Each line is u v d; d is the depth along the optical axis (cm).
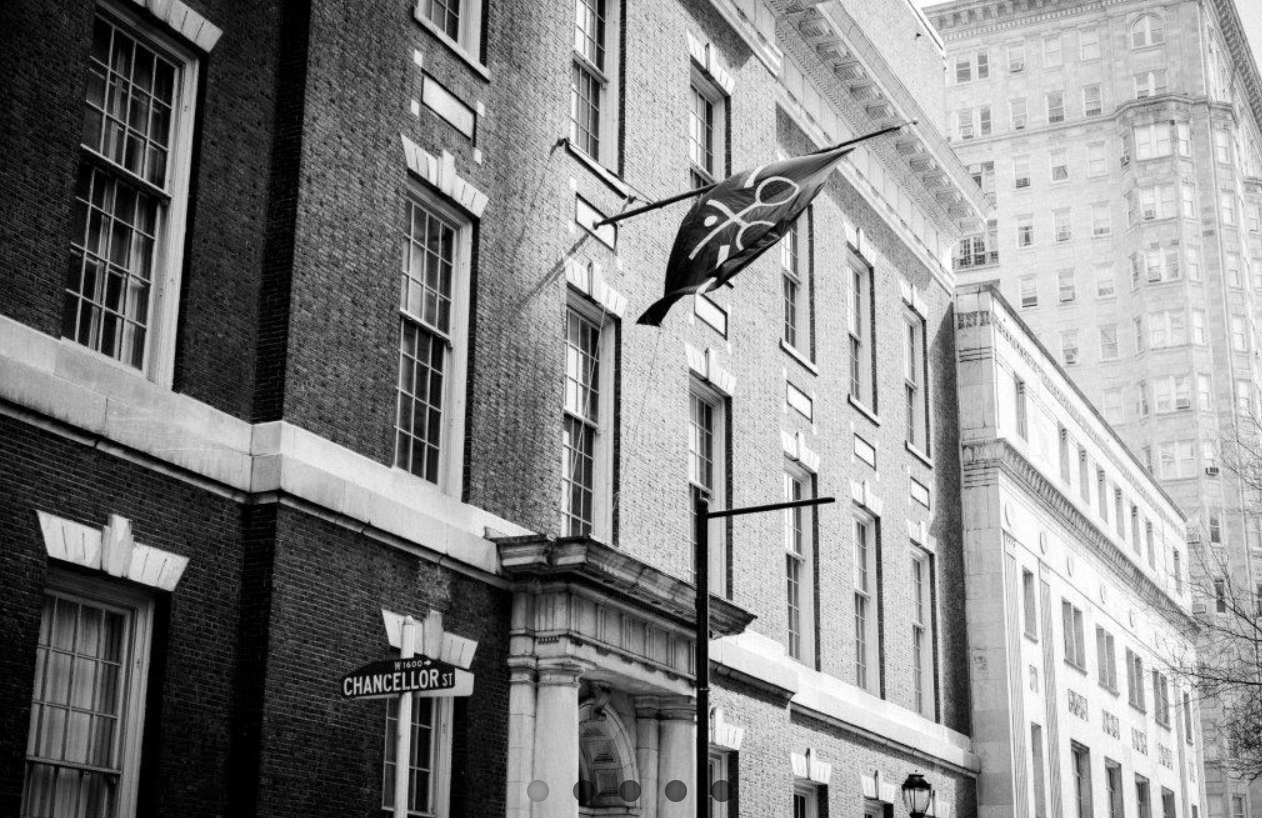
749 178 2105
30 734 1422
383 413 1820
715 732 2452
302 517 1662
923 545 3641
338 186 1784
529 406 2098
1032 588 4169
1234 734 4791
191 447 1569
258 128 1719
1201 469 8731
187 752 1532
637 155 2461
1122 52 9550
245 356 1664
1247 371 9112
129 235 1580
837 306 3309
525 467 2073
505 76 2134
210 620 1576
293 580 1638
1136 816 4850
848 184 3456
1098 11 9638
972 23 9856
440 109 1986
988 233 9531
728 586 2588
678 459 2473
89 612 1492
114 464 1493
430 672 1316
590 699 2131
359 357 1788
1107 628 4856
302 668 1634
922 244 3900
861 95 3456
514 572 1973
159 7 1609
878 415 3472
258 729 1572
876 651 3316
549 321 2166
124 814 1481
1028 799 3866
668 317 2497
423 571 1842
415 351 1928
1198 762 5750
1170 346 8956
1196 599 6538
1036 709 4044
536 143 2188
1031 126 9606
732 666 2508
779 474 2847
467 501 1948
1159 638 5453
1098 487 5031
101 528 1469
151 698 1513
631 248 2408
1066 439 4656
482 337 2012
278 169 1730
